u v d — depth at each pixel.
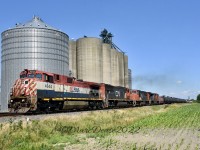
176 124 35.28
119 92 66.62
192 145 20.31
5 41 86.81
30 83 35.56
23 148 19.61
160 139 23.44
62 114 34.47
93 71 107.62
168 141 22.28
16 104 35.41
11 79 84.25
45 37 85.31
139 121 40.00
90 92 51.16
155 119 42.22
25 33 84.19
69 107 44.09
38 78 36.41
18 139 22.39
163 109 73.56
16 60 84.12
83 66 107.88
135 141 22.47
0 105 85.50
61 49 88.81
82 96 47.88
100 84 57.06
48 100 37.78
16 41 84.69
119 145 20.67
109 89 60.59
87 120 35.62
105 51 115.44
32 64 83.19
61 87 41.47
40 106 36.47
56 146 20.41
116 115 45.09
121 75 128.62
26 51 83.69
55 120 30.55
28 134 23.52
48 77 38.31
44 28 85.69
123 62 132.38
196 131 28.56
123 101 68.94
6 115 33.16
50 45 85.94
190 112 58.09
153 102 99.75
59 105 41.56
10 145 21.05
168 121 39.03
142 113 55.91
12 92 36.19
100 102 56.03
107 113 44.50
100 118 38.91
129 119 42.66
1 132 23.02
